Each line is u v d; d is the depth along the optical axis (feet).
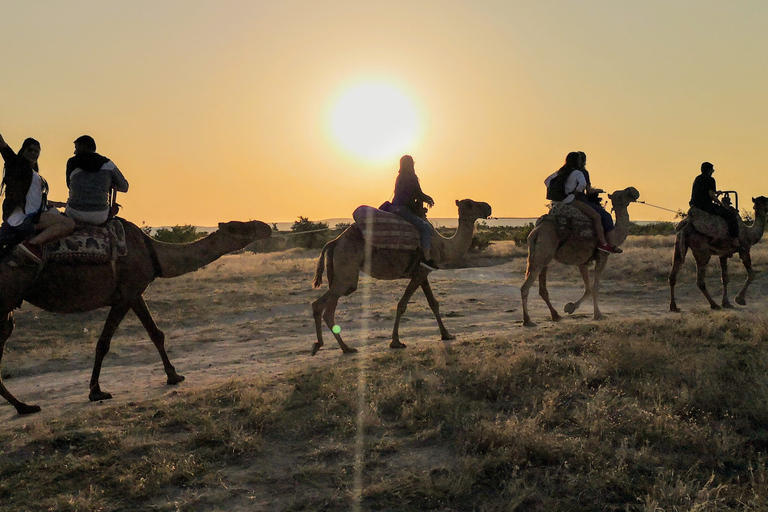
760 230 46.75
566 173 38.99
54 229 23.67
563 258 39.91
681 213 46.65
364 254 32.53
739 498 14.99
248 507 15.71
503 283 70.44
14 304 23.72
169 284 71.10
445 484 16.17
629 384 23.13
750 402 20.48
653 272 67.15
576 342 29.45
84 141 25.34
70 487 16.83
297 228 149.89
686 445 18.07
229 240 28.50
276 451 19.04
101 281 25.13
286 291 65.46
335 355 32.96
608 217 39.22
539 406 21.39
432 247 34.17
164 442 19.52
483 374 24.16
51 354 39.52
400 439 19.45
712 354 25.93
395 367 27.50
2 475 17.61
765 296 51.08
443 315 49.49
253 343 41.73
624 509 14.98
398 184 33.94
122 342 43.34
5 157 23.04
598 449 17.67
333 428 20.58
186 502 15.88
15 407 25.12
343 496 16.03
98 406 24.73
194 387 26.99
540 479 16.40
